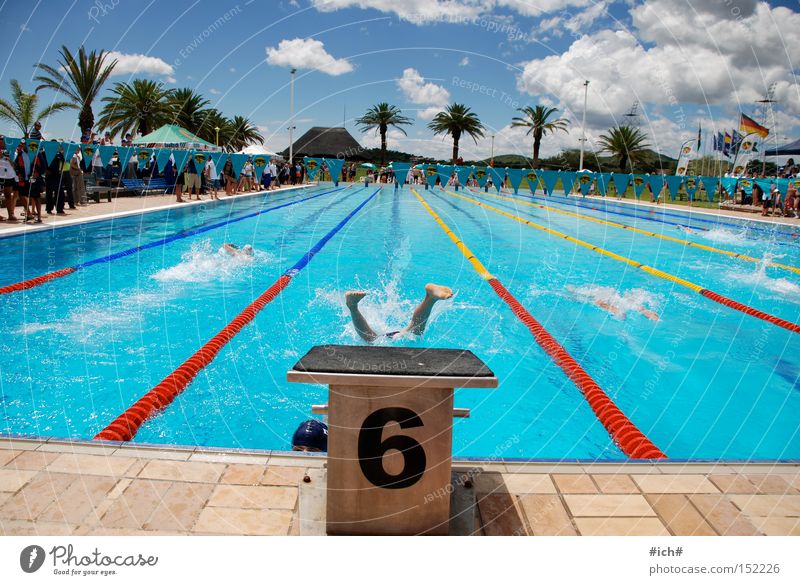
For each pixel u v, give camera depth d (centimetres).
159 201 1144
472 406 285
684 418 275
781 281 589
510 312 439
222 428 251
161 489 172
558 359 346
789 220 1188
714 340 386
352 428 144
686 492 181
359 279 535
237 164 1270
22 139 875
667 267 656
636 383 315
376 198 1551
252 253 631
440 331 387
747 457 240
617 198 1888
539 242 828
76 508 161
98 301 429
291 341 356
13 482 172
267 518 159
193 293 460
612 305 470
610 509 171
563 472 190
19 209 872
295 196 1527
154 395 273
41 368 302
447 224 1006
